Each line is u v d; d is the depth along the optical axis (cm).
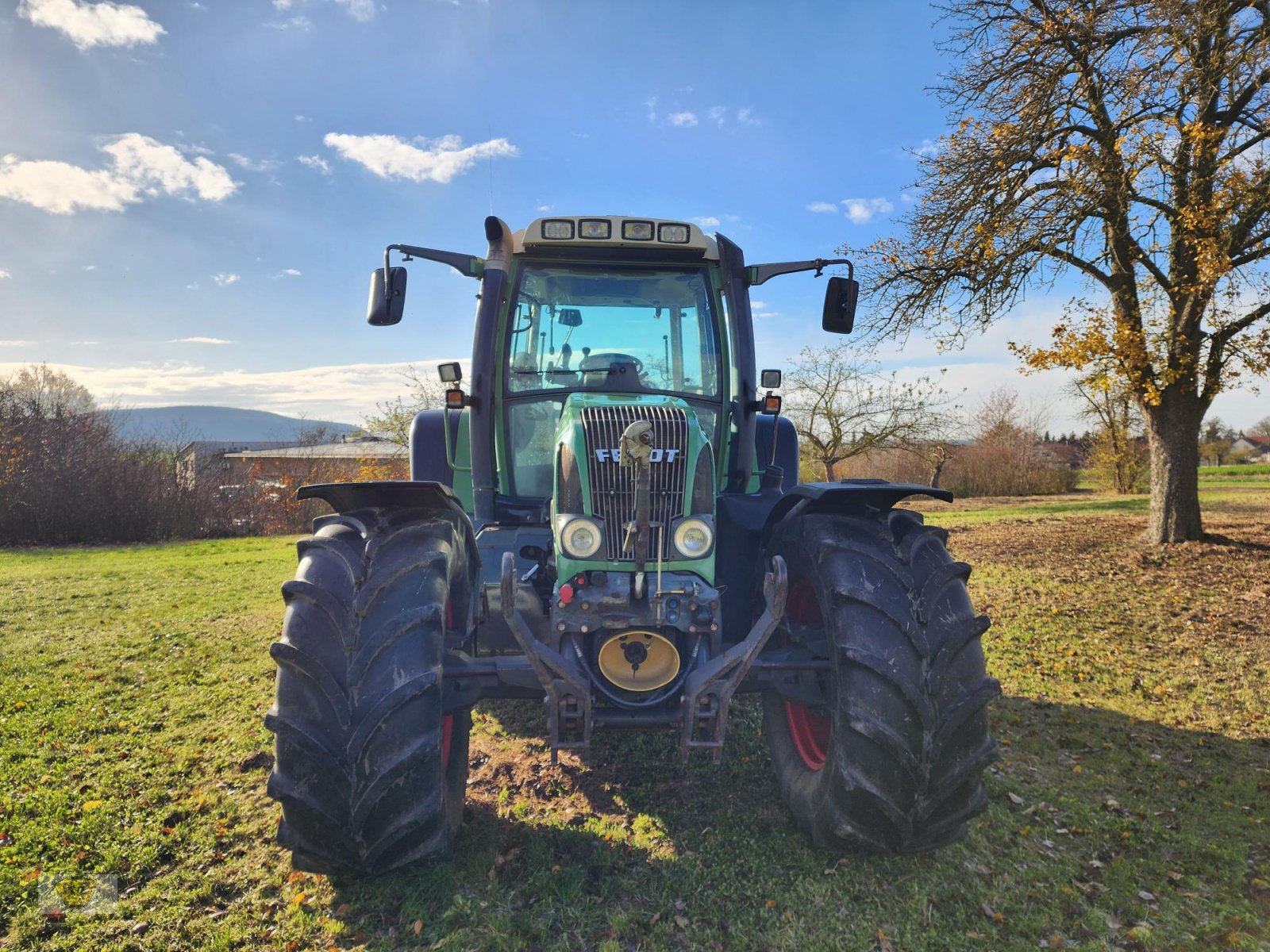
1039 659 601
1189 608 769
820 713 317
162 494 2188
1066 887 293
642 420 286
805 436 2823
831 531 301
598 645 291
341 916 273
